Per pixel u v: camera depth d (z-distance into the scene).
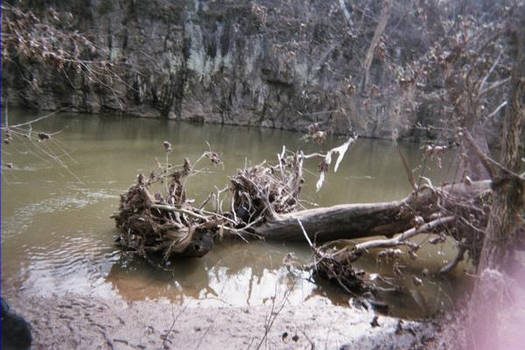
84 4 16.64
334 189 8.80
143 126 15.93
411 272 5.02
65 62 3.10
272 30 16.62
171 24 18.81
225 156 11.34
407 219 5.35
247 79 20.41
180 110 19.95
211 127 18.66
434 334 3.65
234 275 4.51
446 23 5.30
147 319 3.41
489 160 2.46
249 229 5.65
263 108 20.70
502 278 2.47
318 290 4.35
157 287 4.03
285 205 6.13
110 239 4.93
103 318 3.34
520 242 3.75
